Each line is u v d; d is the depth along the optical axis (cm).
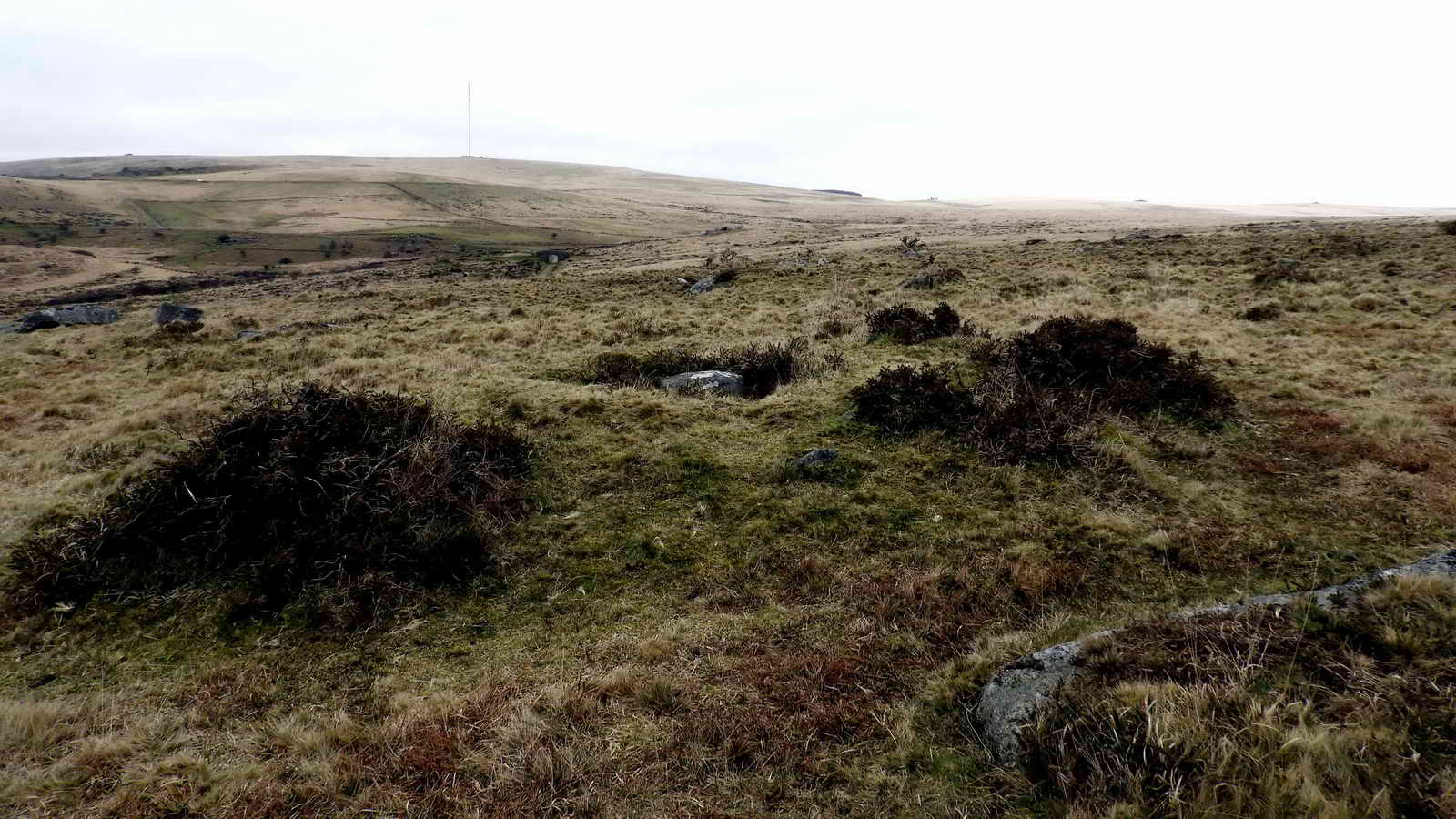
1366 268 2022
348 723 466
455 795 391
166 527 693
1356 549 624
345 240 11075
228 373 1512
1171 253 2795
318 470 730
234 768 430
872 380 1040
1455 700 345
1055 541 671
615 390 1156
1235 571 606
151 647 584
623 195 19588
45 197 13300
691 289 2831
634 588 643
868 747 412
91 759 444
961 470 828
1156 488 759
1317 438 866
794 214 14825
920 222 9981
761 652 527
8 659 575
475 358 1566
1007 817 346
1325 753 325
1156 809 319
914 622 558
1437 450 797
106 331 2327
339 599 619
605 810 374
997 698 420
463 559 669
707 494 809
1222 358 1220
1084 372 1053
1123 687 386
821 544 696
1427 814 293
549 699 471
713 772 399
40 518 784
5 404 1291
